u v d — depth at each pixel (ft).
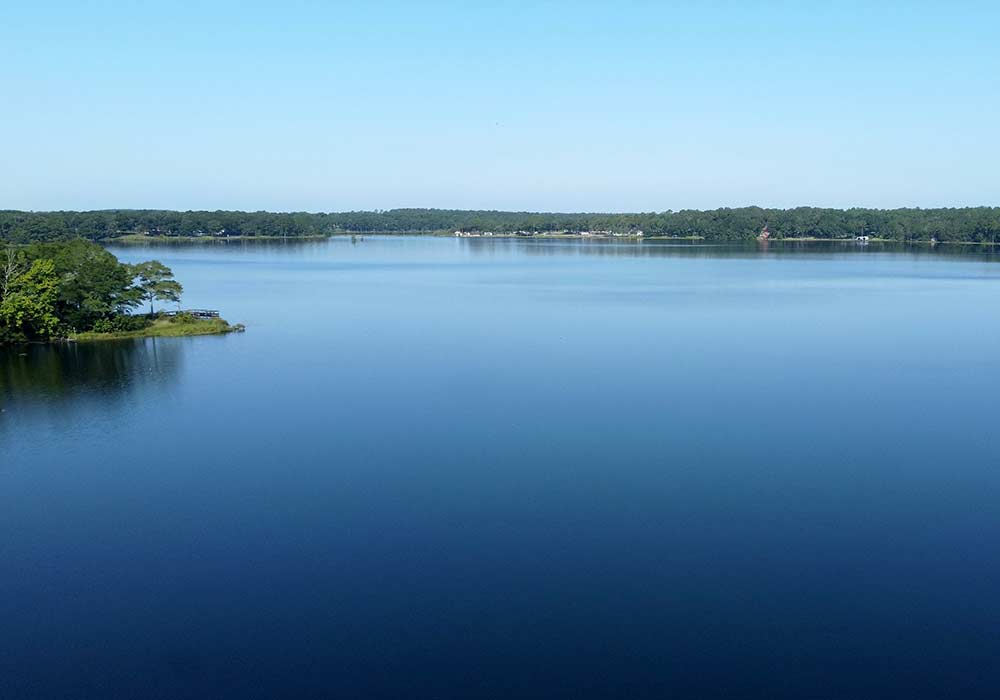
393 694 71.10
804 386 166.30
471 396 160.97
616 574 89.51
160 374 184.85
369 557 94.17
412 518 103.86
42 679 73.77
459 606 83.97
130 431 141.28
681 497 108.78
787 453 124.98
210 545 97.91
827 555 93.04
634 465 120.67
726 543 96.07
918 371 180.04
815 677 72.43
